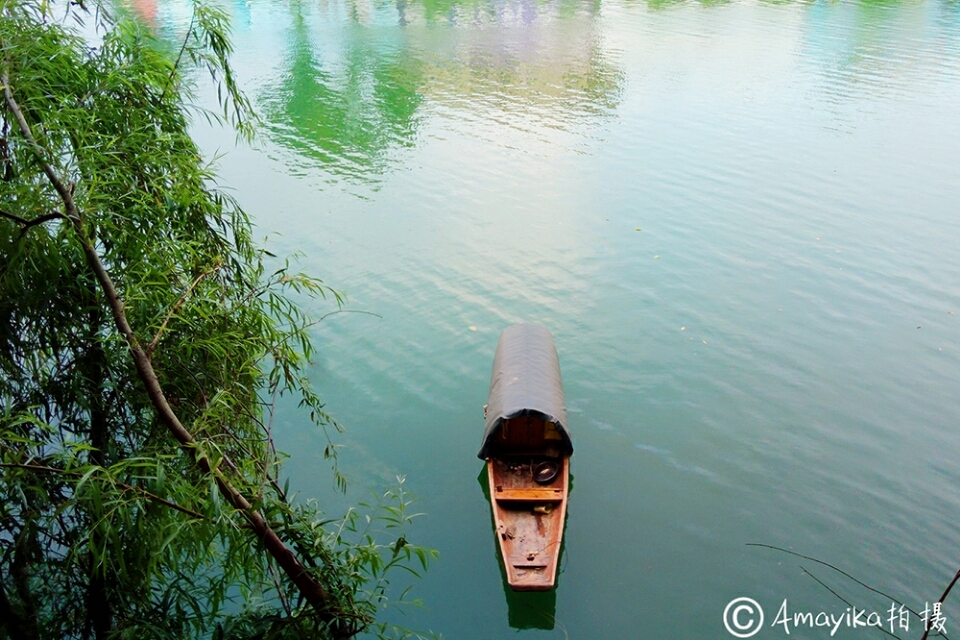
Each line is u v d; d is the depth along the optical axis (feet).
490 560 50.08
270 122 121.60
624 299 76.18
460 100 131.23
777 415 61.41
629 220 90.94
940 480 54.95
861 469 56.08
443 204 94.94
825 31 169.48
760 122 119.75
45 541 25.40
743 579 48.21
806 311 74.18
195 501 21.94
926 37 163.53
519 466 54.34
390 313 73.97
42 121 23.29
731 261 82.48
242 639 25.50
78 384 24.20
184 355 25.40
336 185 100.22
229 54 28.84
